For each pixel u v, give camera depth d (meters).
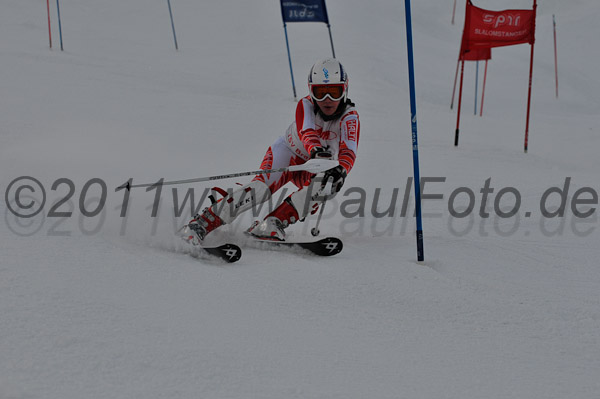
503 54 42.50
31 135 11.60
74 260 5.09
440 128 19.44
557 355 4.11
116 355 3.38
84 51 29.86
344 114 7.21
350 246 7.08
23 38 31.44
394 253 6.86
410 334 4.32
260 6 43.84
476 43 15.89
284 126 15.81
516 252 7.20
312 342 3.96
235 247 5.77
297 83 26.30
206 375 3.29
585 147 19.72
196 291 4.75
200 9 43.19
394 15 45.69
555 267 6.64
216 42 36.22
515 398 3.36
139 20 40.22
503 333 4.50
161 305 4.31
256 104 18.95
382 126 18.05
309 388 3.27
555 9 52.25
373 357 3.81
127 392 3.01
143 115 15.14
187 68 28.16
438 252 7.03
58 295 4.16
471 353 4.04
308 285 5.25
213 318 4.18
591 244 7.62
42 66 20.70
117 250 5.57
